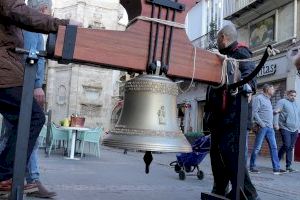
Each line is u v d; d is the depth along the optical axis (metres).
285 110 11.19
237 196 2.96
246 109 2.92
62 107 44.00
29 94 2.45
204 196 3.50
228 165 3.74
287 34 18.25
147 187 6.51
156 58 2.59
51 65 44.38
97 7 43.03
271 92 10.57
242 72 3.59
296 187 7.74
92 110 44.00
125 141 2.49
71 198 5.09
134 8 2.70
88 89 43.91
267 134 10.39
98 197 5.30
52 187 5.89
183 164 8.05
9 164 3.15
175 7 2.61
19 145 2.43
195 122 26.44
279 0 18.42
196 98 26.39
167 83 2.62
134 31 2.55
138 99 2.62
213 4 26.02
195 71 2.73
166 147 2.46
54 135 12.69
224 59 2.82
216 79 2.81
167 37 2.62
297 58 3.09
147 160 2.64
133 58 2.55
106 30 2.50
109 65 2.53
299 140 15.62
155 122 2.58
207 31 26.69
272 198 6.24
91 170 8.69
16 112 3.10
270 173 10.38
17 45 3.16
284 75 17.66
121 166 10.17
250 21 21.03
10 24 2.92
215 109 3.75
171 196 5.75
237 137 2.98
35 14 2.58
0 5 2.60
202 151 7.99
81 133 12.98
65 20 2.51
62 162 10.40
